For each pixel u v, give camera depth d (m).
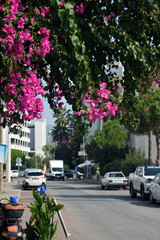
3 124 7.41
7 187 51.00
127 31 6.77
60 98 7.18
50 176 92.88
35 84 6.17
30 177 46.62
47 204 10.70
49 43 6.05
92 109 6.09
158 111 45.06
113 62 7.08
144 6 6.61
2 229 10.90
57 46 6.28
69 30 4.94
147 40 6.66
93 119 6.15
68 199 32.56
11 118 7.39
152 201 28.08
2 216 10.91
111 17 6.70
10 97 6.15
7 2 5.59
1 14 5.70
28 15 6.00
